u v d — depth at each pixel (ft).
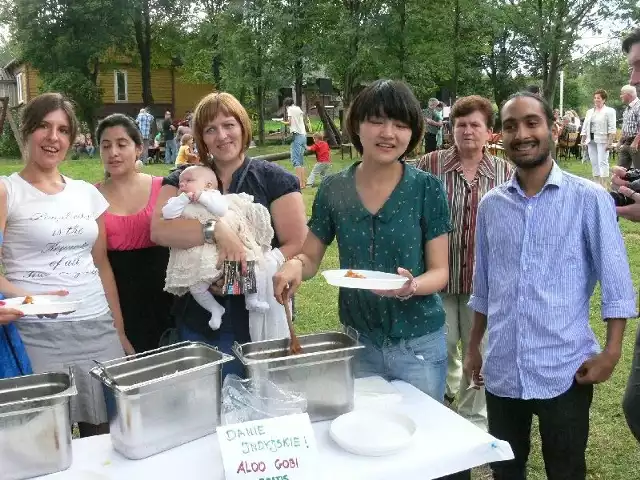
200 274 7.10
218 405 5.65
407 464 5.17
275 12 72.28
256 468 4.91
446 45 71.00
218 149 7.59
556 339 6.48
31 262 7.70
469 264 9.99
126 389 5.13
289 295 6.52
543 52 72.49
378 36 68.03
